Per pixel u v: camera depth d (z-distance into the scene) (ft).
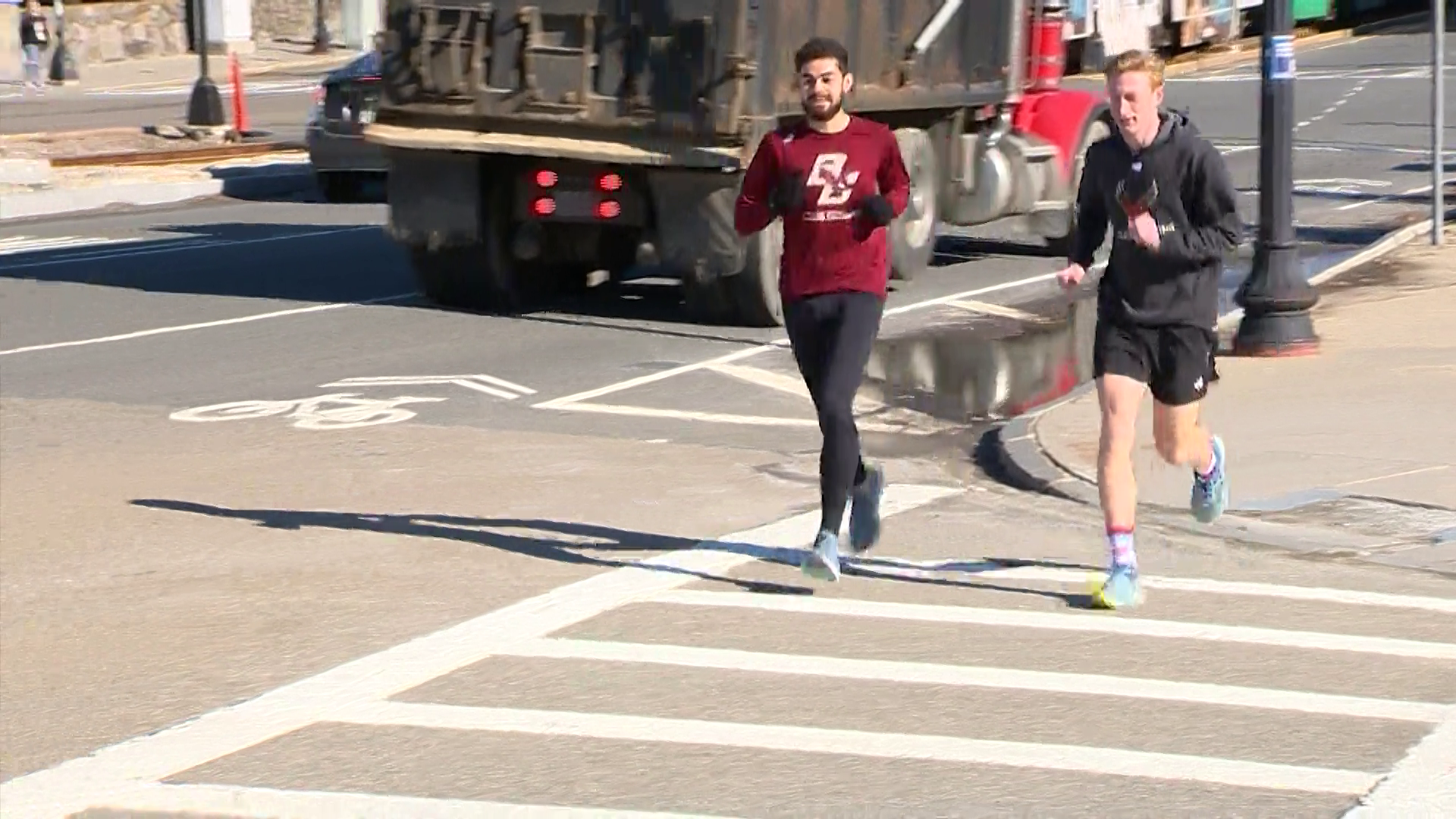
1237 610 31.96
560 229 68.13
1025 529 38.17
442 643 31.09
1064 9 83.61
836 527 32.86
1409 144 126.93
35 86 207.82
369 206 114.01
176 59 242.99
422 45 65.87
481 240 67.82
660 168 63.93
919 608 32.45
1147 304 31.22
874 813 23.21
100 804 24.57
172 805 24.41
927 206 73.56
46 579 36.29
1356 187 104.22
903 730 26.27
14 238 97.66
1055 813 23.11
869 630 31.19
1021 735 25.95
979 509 39.91
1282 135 53.36
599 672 29.30
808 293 33.22
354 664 30.19
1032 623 31.40
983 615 31.96
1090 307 69.31
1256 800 23.38
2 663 31.14
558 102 64.18
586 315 68.74
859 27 66.64
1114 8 177.47
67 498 42.75
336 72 116.88
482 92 65.26
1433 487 39.40
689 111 62.44
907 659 29.55
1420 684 27.89
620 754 25.61
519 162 67.15
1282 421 45.78
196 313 70.08
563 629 31.63
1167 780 24.13
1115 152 30.68
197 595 34.76
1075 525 38.42
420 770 25.17
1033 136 80.18
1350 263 72.59
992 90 75.56
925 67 70.79
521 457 45.80
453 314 69.31
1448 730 25.84
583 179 65.62
